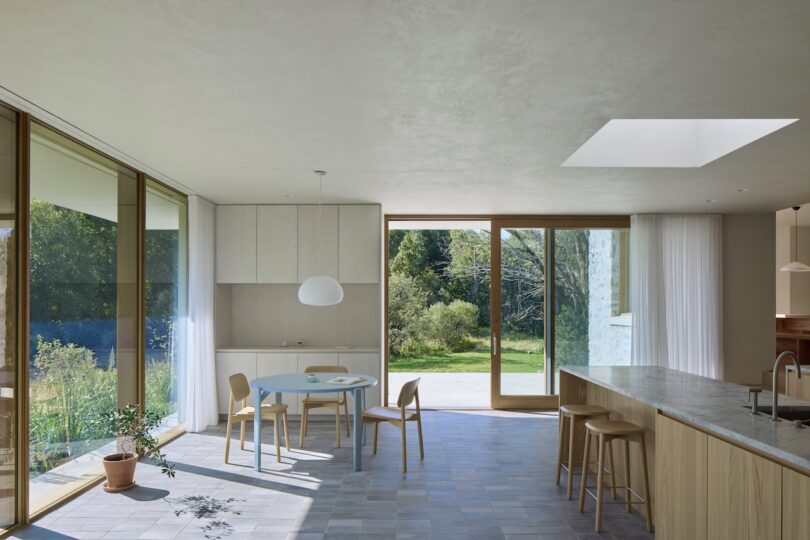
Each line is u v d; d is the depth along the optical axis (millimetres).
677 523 3012
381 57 2658
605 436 3594
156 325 5566
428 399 8648
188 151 4418
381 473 4758
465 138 4000
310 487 4391
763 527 2303
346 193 6184
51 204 3906
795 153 4383
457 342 14078
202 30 2396
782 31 2355
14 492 3549
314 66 2768
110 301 4680
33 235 3719
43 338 3822
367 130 3832
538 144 4152
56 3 2180
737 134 4234
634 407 4105
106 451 4594
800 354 9422
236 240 6883
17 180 3529
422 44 2520
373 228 6883
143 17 2287
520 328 7660
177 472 4754
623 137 4902
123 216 4902
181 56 2662
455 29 2377
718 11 2201
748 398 3287
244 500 4105
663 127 4910
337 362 6762
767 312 7586
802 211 8664
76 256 4207
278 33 2420
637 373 4395
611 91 3066
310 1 2152
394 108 3377
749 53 2574
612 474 4145
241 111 3447
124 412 4430
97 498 4117
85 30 2402
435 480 4574
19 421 3562
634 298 7555
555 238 7719
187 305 6328
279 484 4461
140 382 5137
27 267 3582
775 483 2236
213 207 6816
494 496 4211
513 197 6375
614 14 2236
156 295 5570
